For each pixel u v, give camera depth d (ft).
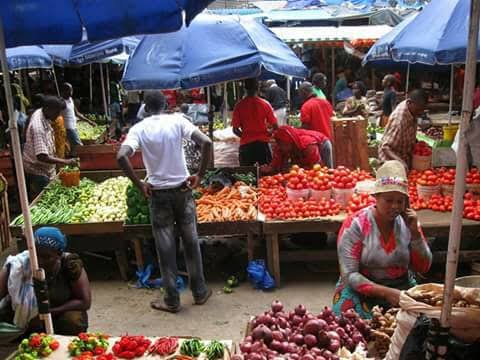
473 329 6.80
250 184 21.59
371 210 10.73
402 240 10.57
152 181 15.56
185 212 16.07
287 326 9.97
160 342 10.12
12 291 11.32
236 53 20.71
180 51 21.04
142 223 17.98
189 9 7.50
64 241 11.44
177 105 41.70
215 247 21.48
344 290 11.03
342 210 18.21
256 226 17.65
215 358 9.78
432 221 16.81
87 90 51.60
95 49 27.71
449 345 6.45
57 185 22.03
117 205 20.06
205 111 40.57
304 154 21.61
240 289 17.90
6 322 11.58
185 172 15.76
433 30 18.28
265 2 71.77
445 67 32.89
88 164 24.67
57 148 24.44
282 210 17.70
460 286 7.82
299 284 18.15
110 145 24.71
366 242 10.62
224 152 27.86
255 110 23.59
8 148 27.35
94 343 10.11
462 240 17.94
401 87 50.06
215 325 15.51
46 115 21.53
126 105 49.08
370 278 10.87
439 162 22.88
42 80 42.50
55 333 11.64
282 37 44.11
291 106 46.26
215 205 18.88
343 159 23.02
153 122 15.39
